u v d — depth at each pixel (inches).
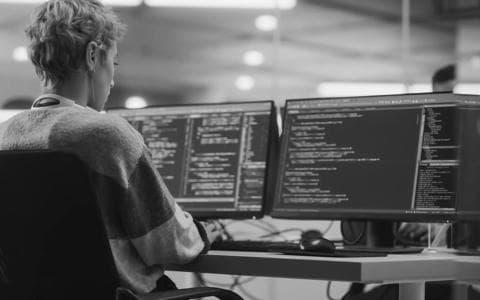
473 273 67.0
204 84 365.4
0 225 58.1
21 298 58.4
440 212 75.5
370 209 78.9
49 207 55.8
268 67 355.9
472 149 77.2
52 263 56.6
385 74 336.2
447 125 76.8
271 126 87.1
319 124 83.5
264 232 103.8
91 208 54.7
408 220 76.9
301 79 356.5
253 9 302.8
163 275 68.2
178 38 338.3
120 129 60.0
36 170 55.7
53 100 63.4
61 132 59.6
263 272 63.2
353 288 100.6
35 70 65.4
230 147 88.8
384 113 80.3
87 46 64.1
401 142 78.7
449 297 86.9
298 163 83.7
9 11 284.4
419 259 62.3
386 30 315.0
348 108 82.2
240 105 89.4
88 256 55.5
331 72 349.4
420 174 77.0
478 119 77.8
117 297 55.2
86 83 65.1
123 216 60.1
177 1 289.4
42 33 63.4
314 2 297.3
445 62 307.0
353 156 80.9
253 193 86.6
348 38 324.8
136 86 362.0
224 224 102.7
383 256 67.1
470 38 300.8
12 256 58.1
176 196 90.5
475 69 302.2
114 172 58.7
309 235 75.1
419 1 293.7
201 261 67.1
